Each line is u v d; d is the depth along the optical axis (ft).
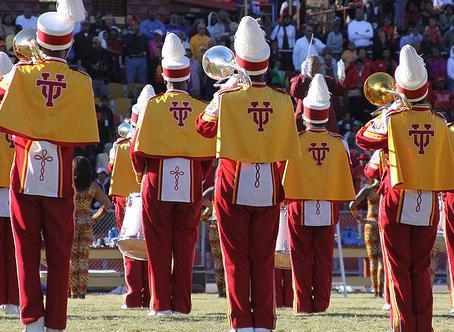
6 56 61.98
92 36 139.44
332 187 69.67
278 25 144.56
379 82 54.60
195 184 64.69
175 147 64.08
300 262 69.62
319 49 141.59
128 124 77.66
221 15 144.66
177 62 64.85
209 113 50.14
